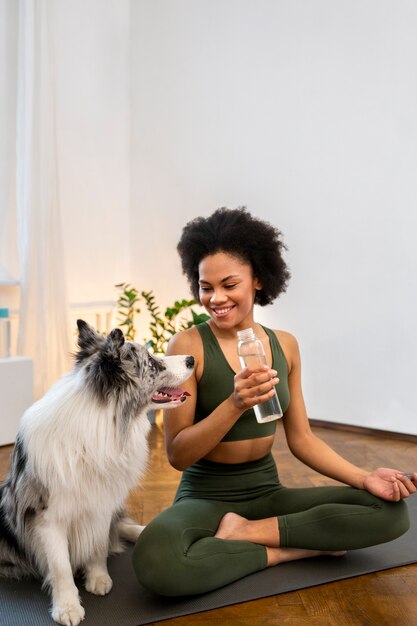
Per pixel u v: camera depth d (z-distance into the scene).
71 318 4.36
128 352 1.66
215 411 1.65
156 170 4.58
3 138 3.79
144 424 1.74
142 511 2.33
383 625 1.55
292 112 3.91
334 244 3.81
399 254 3.57
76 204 4.38
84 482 1.62
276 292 1.89
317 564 1.87
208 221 1.82
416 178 3.48
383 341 3.66
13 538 1.80
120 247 4.72
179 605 1.64
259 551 1.77
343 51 3.70
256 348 1.59
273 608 1.63
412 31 3.46
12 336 3.97
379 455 3.24
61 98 4.24
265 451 1.90
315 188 3.85
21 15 3.76
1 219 3.81
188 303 3.93
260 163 4.07
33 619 1.61
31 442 1.63
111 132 4.60
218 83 4.22
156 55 4.52
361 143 3.67
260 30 4.02
